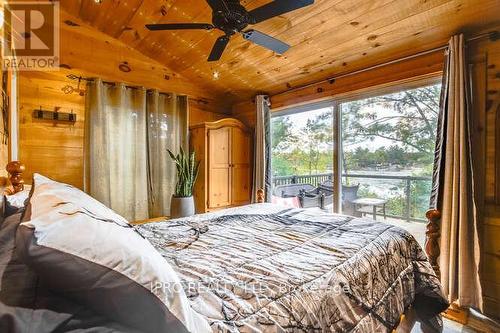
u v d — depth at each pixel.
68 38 2.99
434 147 2.46
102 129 3.07
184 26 1.89
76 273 0.60
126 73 3.39
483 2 1.89
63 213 0.68
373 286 1.24
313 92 3.39
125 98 3.29
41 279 0.63
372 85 2.82
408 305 1.46
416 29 2.25
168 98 3.66
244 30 2.02
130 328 0.64
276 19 2.38
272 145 4.08
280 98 3.80
